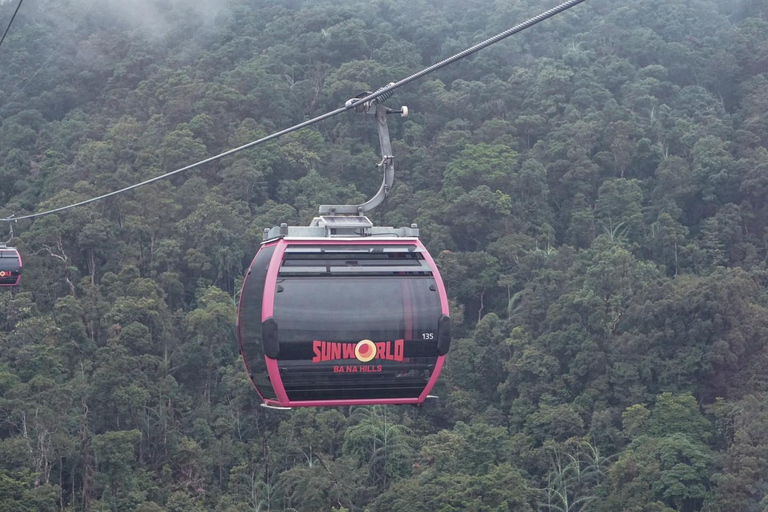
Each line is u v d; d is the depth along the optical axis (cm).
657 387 4297
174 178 5581
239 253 5072
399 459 4025
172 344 4609
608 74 6706
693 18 7425
